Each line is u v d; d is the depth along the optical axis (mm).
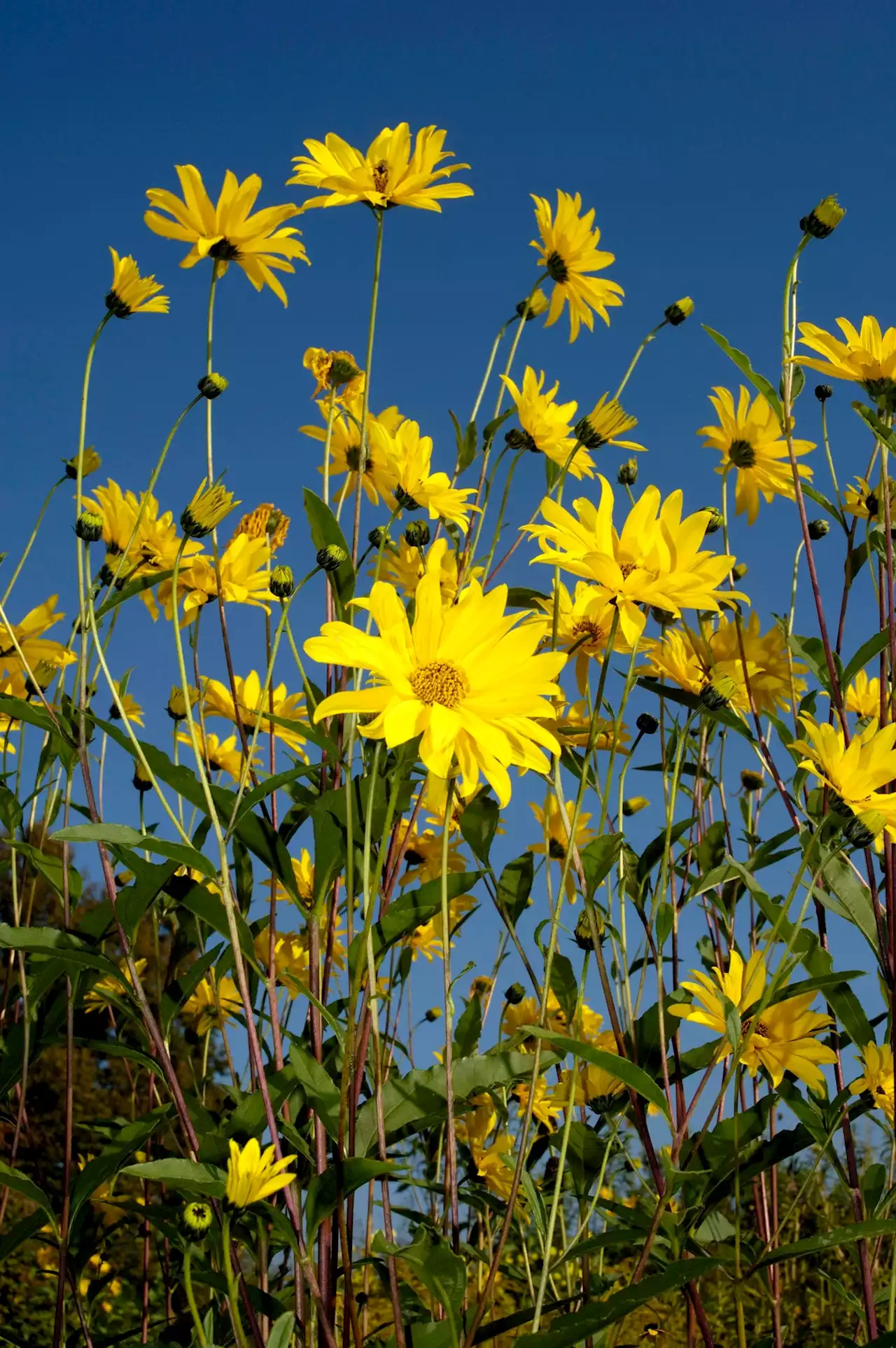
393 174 1177
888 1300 1189
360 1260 1077
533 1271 1275
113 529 1215
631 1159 1150
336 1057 1120
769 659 1217
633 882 1172
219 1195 1033
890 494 1188
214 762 1234
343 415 1247
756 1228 1208
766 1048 1117
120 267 1163
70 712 1151
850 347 1156
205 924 1196
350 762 1078
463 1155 1258
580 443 1173
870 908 1136
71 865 1149
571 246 1274
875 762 1064
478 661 1053
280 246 1179
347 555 1140
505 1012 1286
